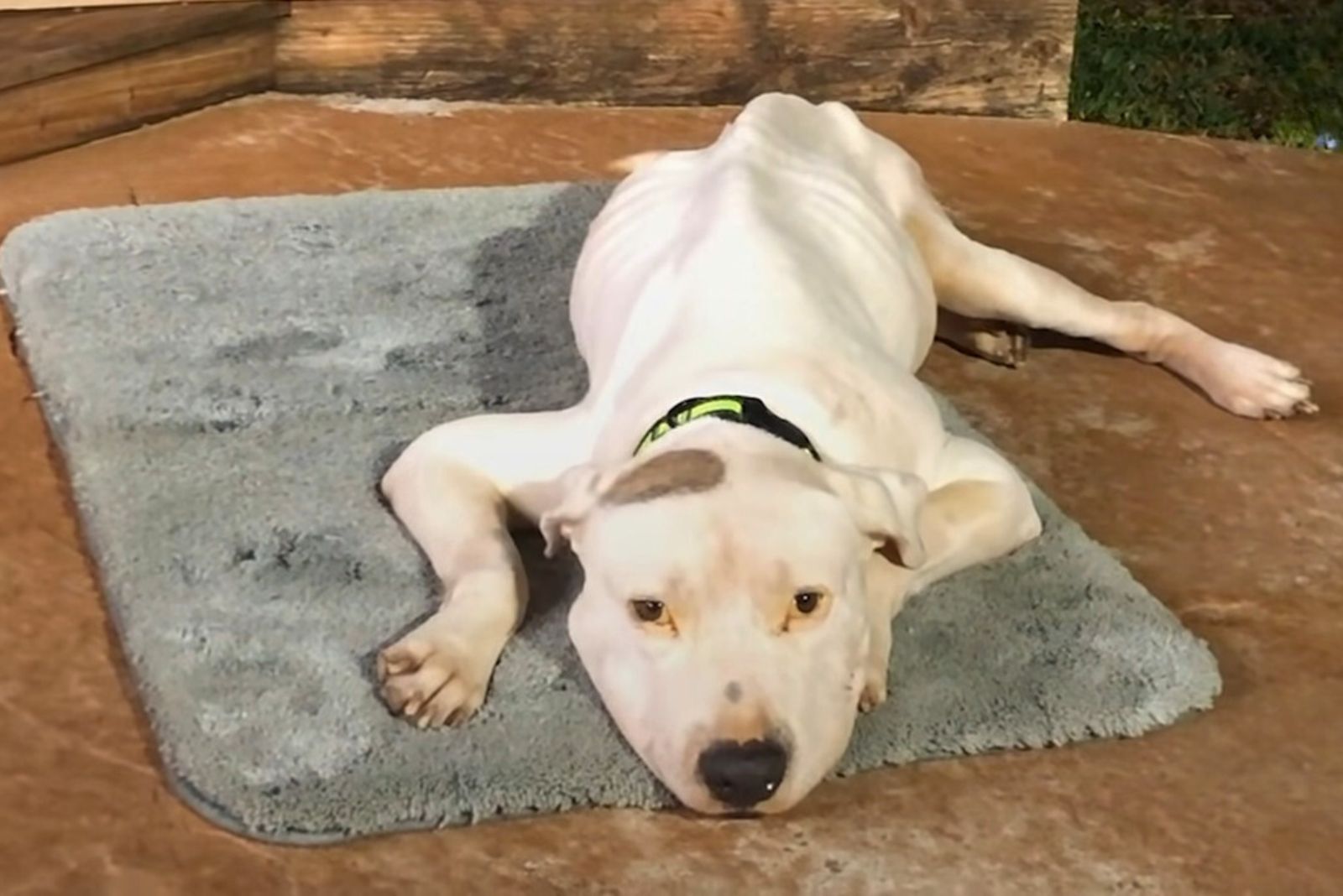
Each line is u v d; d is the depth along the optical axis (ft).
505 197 7.31
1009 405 6.39
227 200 7.22
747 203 5.67
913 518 4.81
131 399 6.03
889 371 5.42
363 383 6.22
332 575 5.38
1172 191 7.88
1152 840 4.78
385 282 6.75
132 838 4.71
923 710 5.00
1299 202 7.82
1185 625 5.46
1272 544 5.79
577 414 5.50
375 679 5.03
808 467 4.75
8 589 5.41
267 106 8.27
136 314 6.47
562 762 4.82
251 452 5.86
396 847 4.69
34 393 6.21
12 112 7.63
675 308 5.47
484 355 6.40
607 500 4.70
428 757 4.82
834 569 4.57
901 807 4.83
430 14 8.33
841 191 6.05
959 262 6.36
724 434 4.81
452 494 5.37
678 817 4.78
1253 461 6.16
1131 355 6.63
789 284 5.43
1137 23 10.73
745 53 8.51
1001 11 8.52
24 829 4.72
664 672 4.54
